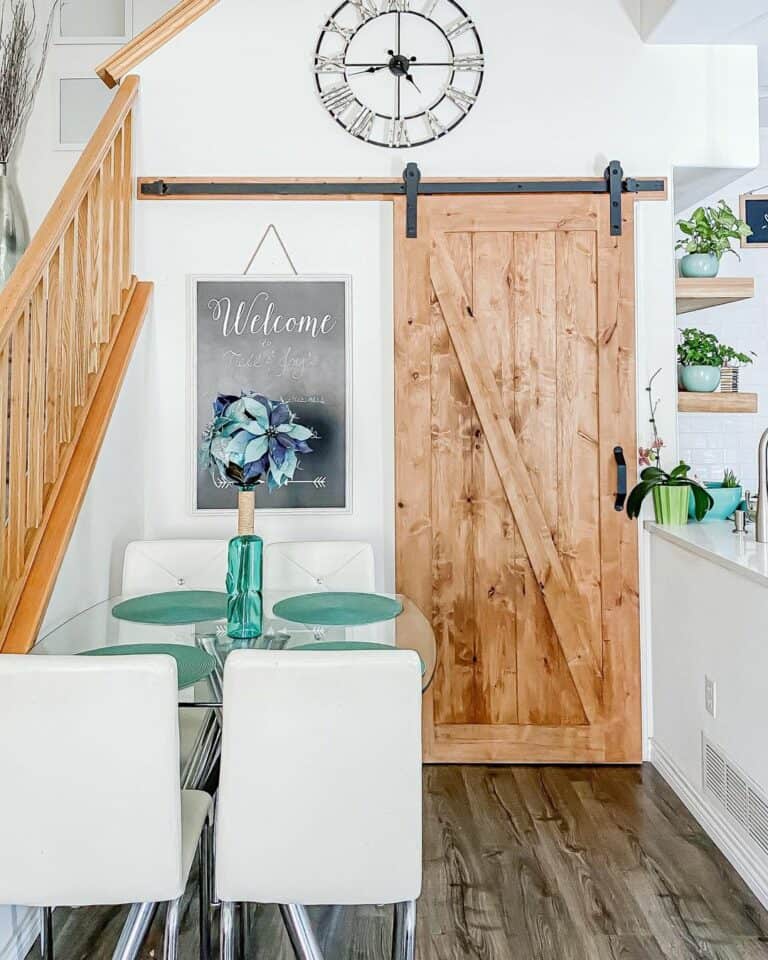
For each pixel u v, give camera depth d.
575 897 2.22
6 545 2.13
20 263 2.21
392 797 1.46
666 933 2.06
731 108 3.24
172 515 3.26
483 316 3.21
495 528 3.21
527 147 3.25
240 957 1.97
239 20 3.25
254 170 3.24
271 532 3.27
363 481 3.28
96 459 2.59
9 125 3.76
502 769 3.15
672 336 3.24
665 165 3.24
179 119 3.24
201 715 2.36
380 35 3.25
